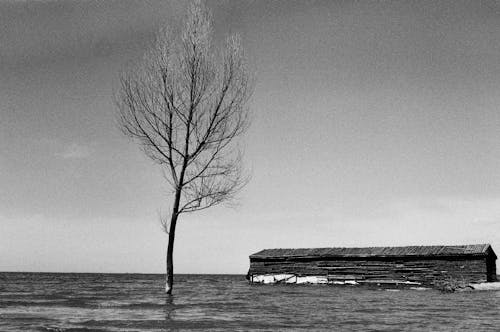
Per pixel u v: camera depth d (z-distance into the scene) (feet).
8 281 361.30
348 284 190.70
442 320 79.77
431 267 177.27
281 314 87.71
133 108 89.71
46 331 64.64
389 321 78.02
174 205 89.66
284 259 205.87
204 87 90.68
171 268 95.96
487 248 173.06
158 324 71.67
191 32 91.97
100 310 95.55
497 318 83.20
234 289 189.37
